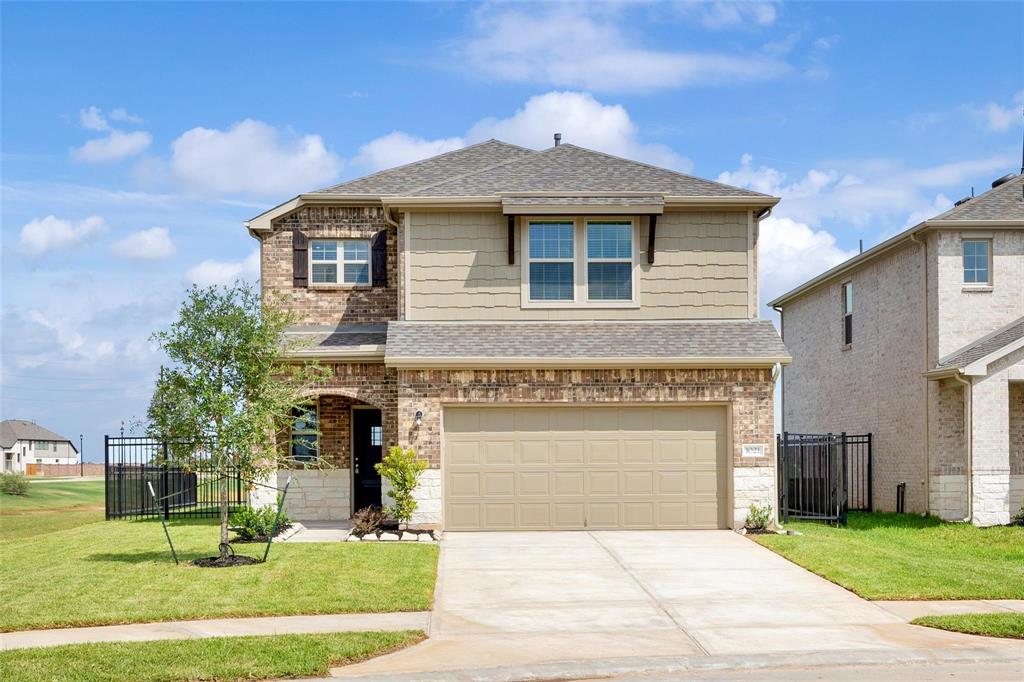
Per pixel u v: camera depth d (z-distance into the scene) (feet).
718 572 48.52
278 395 50.42
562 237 65.77
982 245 74.18
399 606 40.47
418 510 60.34
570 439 61.98
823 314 99.40
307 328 72.64
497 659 33.17
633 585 45.57
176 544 56.85
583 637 36.32
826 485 70.59
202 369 48.67
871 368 86.02
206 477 65.87
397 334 63.31
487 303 65.21
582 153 74.38
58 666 31.14
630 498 61.87
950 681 30.45
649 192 65.26
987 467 68.28
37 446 351.87
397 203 64.85
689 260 65.77
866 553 52.24
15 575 47.06
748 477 61.31
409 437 60.85
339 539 59.00
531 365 60.85
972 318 73.10
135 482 79.15
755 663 32.60
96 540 60.13
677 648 34.78
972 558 54.90
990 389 68.28
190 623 37.81
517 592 44.09
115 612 38.70
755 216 66.28
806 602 42.34
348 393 65.46
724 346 62.28
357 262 73.77
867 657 33.37
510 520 61.46
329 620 38.37
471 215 65.77
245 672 30.91
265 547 53.57
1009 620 38.09
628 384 61.62
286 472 71.20
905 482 78.33
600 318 65.31
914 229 74.74
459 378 61.21
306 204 73.51
